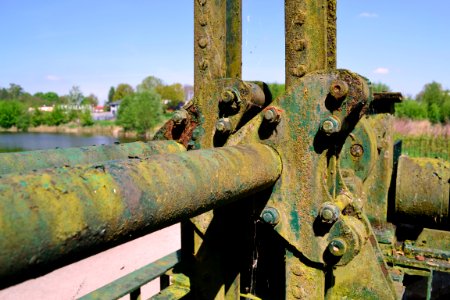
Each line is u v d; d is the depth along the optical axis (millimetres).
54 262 1007
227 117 2406
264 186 1946
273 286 3068
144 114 45938
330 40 2186
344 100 1881
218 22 2676
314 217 1977
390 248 3764
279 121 2004
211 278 2738
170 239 6414
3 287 942
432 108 34438
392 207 3729
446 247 3963
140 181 1230
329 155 2000
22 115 62875
